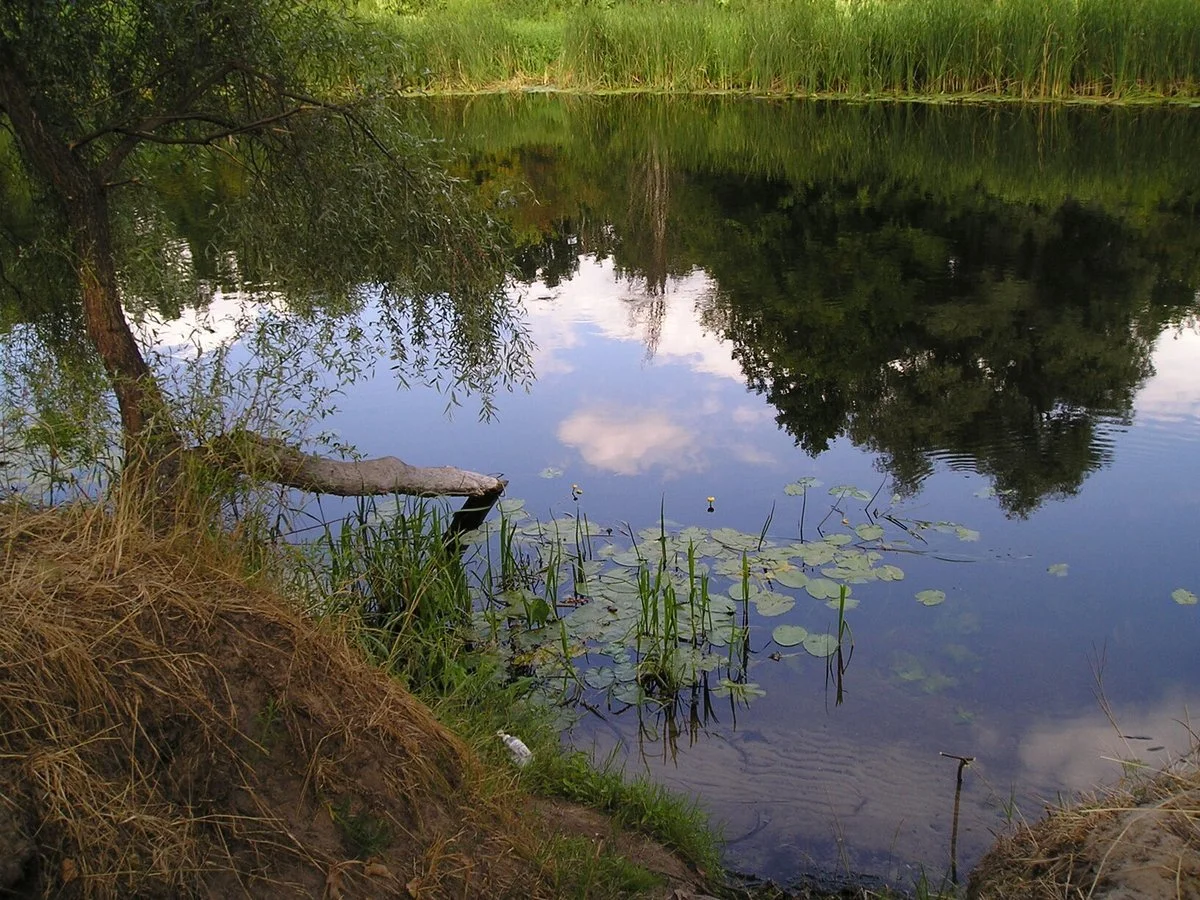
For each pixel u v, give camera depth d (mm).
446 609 4781
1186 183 14336
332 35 4961
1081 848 2566
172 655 2471
